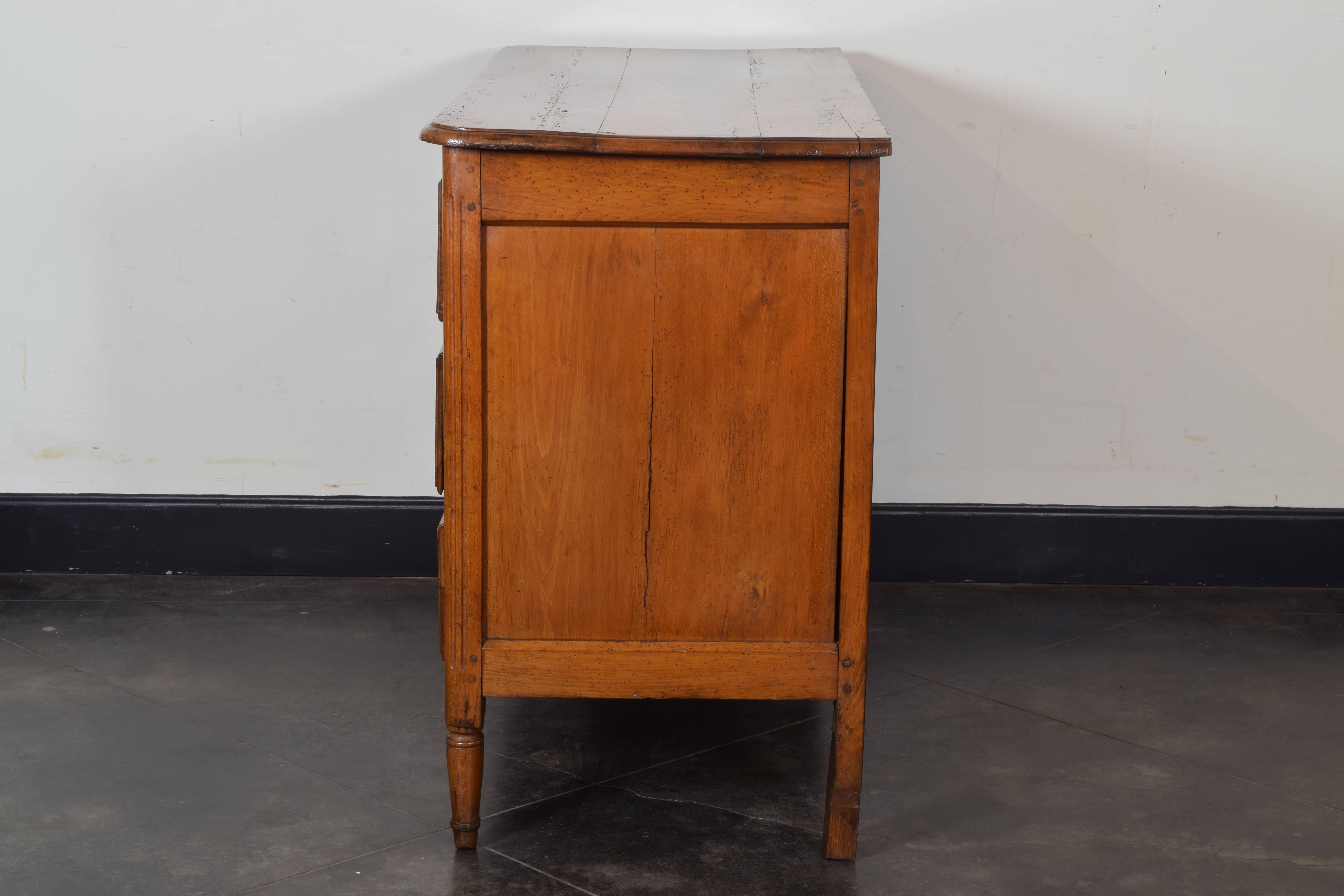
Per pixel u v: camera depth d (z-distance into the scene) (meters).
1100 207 3.33
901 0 3.25
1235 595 3.40
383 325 3.39
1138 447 3.44
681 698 2.05
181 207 3.32
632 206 1.92
